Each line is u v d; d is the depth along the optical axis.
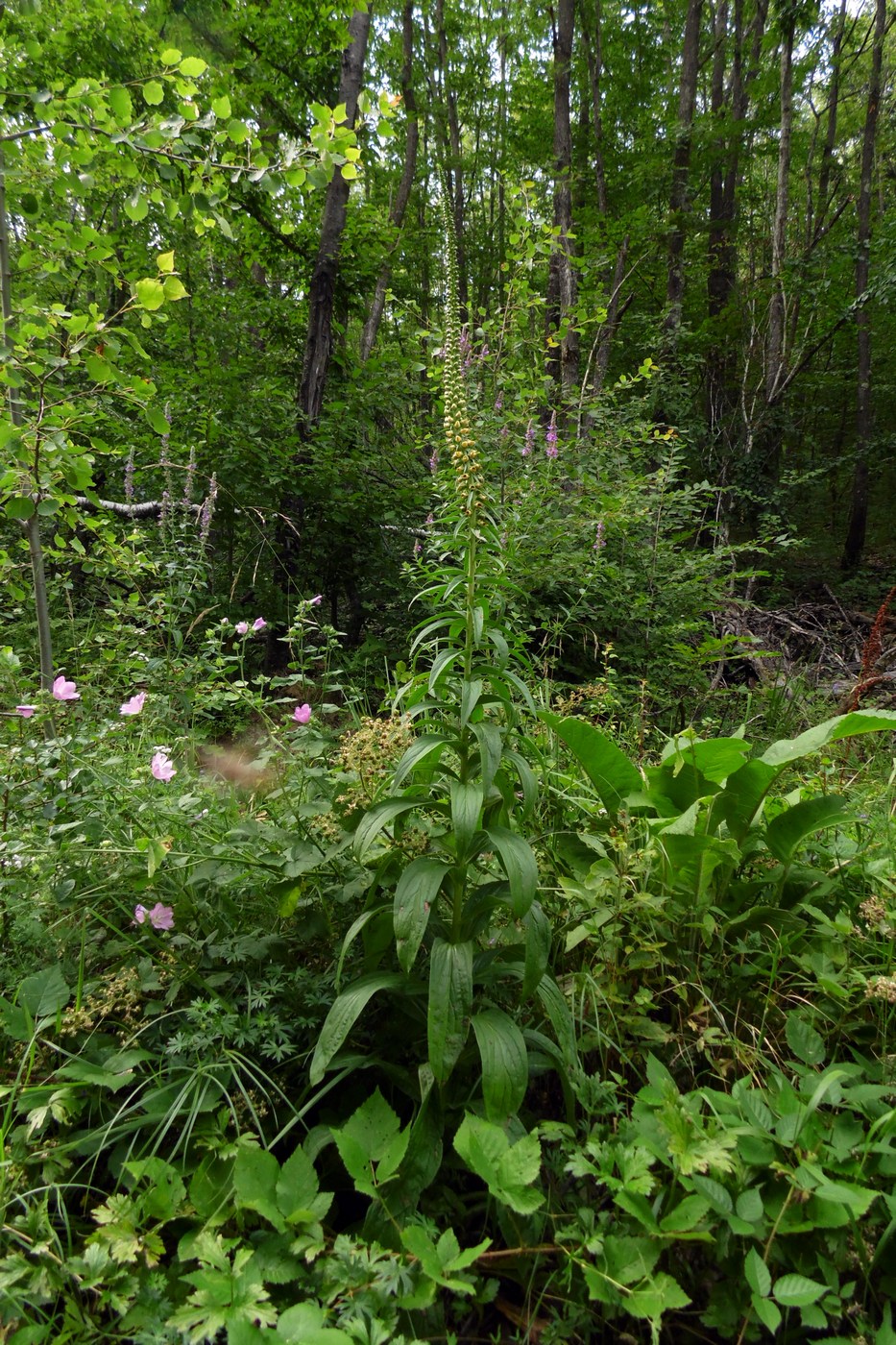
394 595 6.50
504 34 18.64
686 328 11.53
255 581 6.46
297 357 8.36
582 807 2.54
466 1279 1.32
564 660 5.42
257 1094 1.71
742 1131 1.44
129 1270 1.35
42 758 2.07
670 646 5.32
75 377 3.49
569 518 5.11
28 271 2.98
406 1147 1.41
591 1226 1.40
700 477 12.53
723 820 2.27
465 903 1.68
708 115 12.34
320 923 1.91
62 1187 1.52
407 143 13.17
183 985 1.88
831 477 16.30
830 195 17.53
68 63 6.10
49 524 3.71
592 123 16.67
